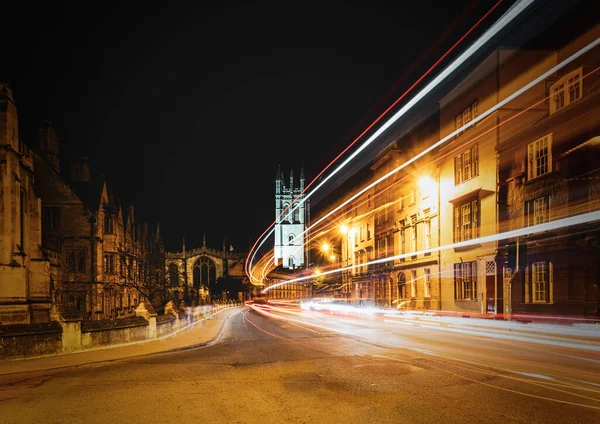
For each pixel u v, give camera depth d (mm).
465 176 37188
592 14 26891
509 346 17266
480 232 34719
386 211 54094
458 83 38750
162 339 22328
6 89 29391
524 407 8258
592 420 7473
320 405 8602
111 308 55719
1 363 14523
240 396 9422
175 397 9398
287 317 45656
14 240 29281
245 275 139375
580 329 23438
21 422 7797
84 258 51750
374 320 37188
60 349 16469
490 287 33062
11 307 28406
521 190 30734
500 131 33094
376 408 8312
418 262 44688
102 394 9789
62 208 51969
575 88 27469
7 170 28844
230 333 26359
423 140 46094
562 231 27078
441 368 12258
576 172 26391
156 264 85375
